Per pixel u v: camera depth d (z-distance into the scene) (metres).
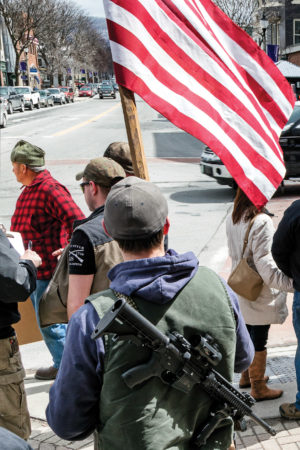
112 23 2.35
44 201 3.54
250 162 2.70
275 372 3.94
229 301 1.61
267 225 3.18
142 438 1.46
